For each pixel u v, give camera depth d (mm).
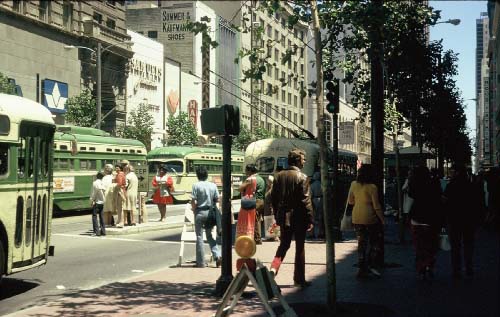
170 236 17625
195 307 7699
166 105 58156
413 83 23281
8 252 8375
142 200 20078
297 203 9117
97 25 44531
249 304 7836
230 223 8680
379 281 9625
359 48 8906
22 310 7531
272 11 7637
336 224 15914
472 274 10156
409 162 30828
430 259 9781
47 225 9758
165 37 67750
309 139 26766
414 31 20141
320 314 7156
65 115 39219
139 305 7840
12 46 36125
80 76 43500
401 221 15297
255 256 12828
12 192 8500
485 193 21594
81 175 26125
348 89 97750
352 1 7602
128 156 30172
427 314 7117
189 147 36312
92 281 10242
